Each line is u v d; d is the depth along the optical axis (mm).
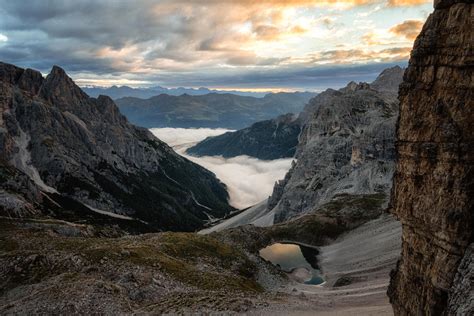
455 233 29531
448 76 32281
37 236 117875
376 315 55000
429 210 32781
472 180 29422
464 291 26953
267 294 81625
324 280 137250
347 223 196375
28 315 56000
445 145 31328
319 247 183000
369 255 139750
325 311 66188
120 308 60250
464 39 31078
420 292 33812
